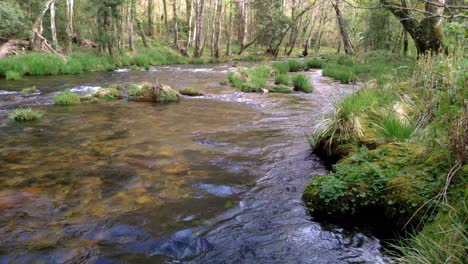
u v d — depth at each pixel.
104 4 24.55
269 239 3.48
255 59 34.06
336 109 6.24
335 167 4.52
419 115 5.50
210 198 4.28
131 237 3.44
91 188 4.45
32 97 11.13
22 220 3.68
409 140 4.80
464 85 4.05
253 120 8.36
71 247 3.25
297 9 40.91
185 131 7.24
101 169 5.09
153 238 3.43
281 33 39.03
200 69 22.69
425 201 3.36
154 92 10.75
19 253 3.15
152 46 34.38
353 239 3.50
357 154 4.64
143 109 9.41
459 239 2.59
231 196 4.35
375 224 3.77
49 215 3.79
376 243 3.43
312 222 3.79
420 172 3.75
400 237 3.43
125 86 13.57
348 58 22.72
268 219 3.84
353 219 3.84
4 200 4.09
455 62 4.98
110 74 18.47
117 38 26.52
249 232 3.59
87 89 12.91
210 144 6.39
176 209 3.99
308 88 12.91
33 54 19.05
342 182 4.03
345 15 24.81
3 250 3.18
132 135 6.87
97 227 3.59
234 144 6.41
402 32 24.50
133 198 4.22
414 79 6.88
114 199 4.18
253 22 47.81
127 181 4.69
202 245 3.36
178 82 15.52
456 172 3.37
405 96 6.31
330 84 14.89
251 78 15.14
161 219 3.77
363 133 5.52
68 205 4.02
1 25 20.02
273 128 7.60
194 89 12.27
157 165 5.29
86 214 3.83
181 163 5.40
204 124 7.87
